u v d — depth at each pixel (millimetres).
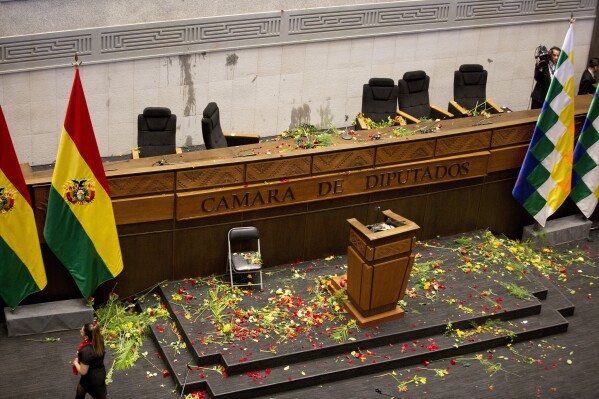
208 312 11492
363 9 15781
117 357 10938
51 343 11133
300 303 11789
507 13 16969
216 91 15352
